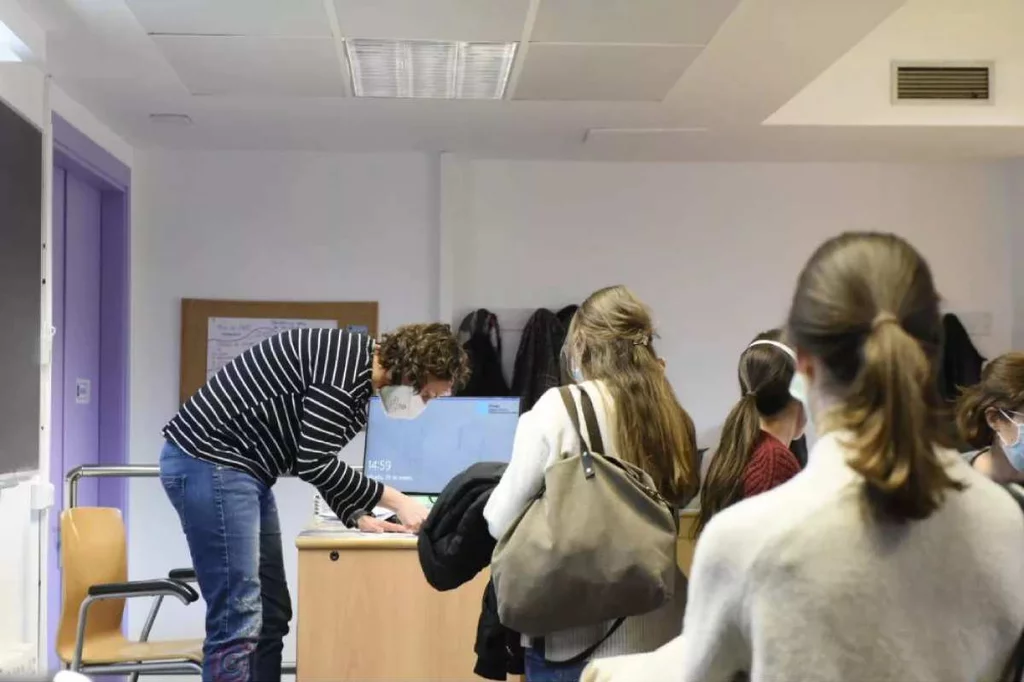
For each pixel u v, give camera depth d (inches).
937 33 144.9
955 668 33.6
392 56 115.3
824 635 32.7
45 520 103.0
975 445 79.7
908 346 32.5
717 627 34.9
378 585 93.9
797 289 36.9
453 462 117.5
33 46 99.3
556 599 58.0
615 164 172.1
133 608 156.7
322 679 92.9
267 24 102.9
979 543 33.8
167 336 162.1
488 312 167.8
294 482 161.0
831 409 34.9
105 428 154.7
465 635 94.3
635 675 44.6
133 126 146.9
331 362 85.6
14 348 94.5
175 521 159.2
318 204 165.8
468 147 161.8
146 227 162.4
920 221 174.2
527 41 108.5
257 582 87.2
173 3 96.4
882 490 31.9
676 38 106.8
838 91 144.6
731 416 73.4
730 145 158.7
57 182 136.8
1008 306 174.2
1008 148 161.3
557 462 60.6
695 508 91.6
